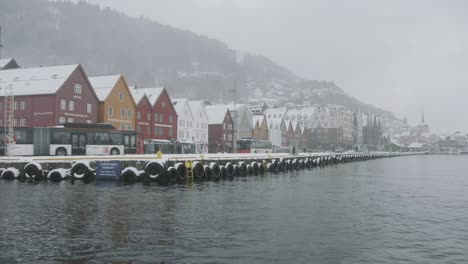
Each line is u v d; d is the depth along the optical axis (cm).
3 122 6350
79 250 1446
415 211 2445
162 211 2219
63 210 2200
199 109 9631
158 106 8088
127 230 1753
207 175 4231
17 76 6831
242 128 11275
